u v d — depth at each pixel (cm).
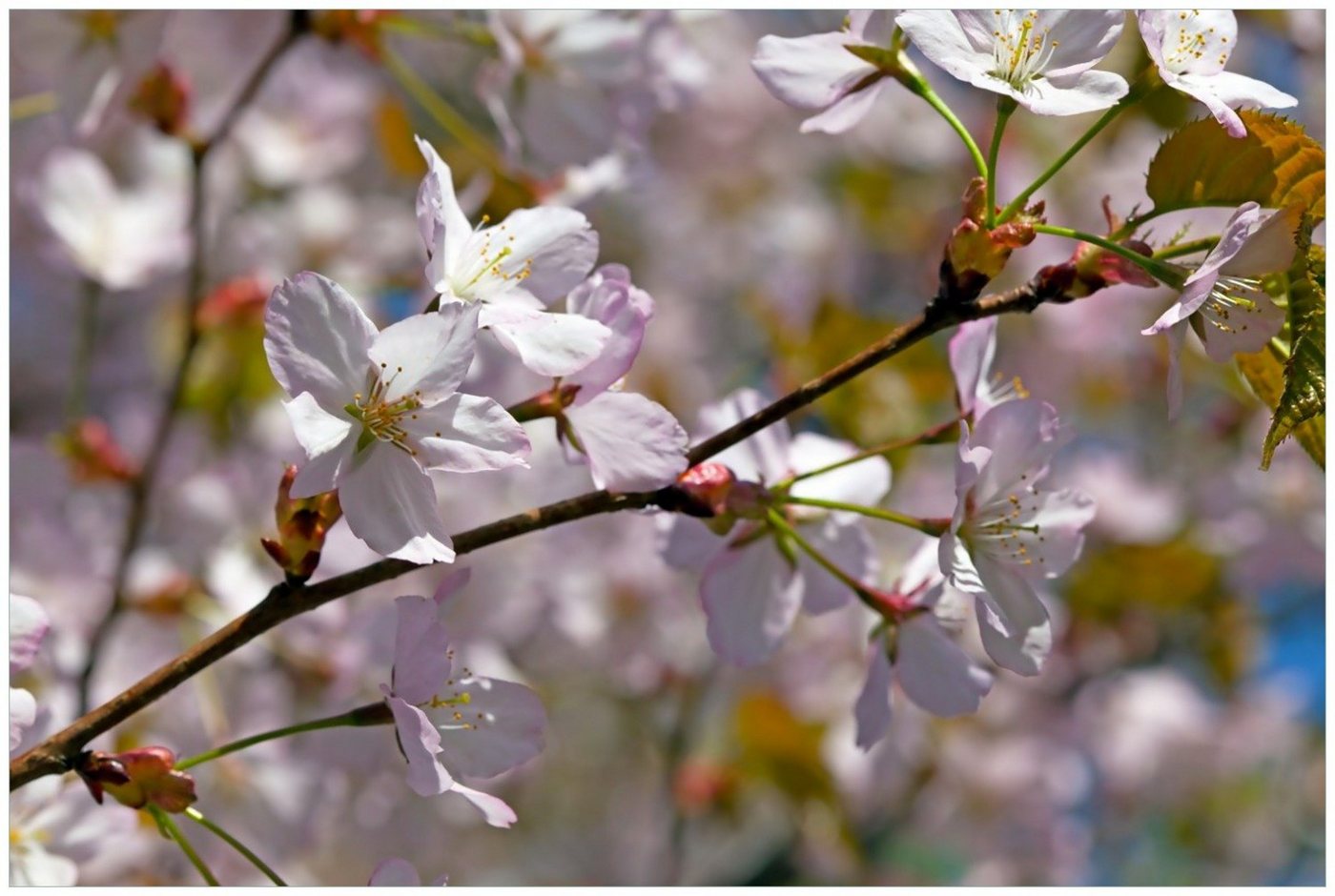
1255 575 98
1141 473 107
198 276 69
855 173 113
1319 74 91
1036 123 98
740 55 113
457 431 55
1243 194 55
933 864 98
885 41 58
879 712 59
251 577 71
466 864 107
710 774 91
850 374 56
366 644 68
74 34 68
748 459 60
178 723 66
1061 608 97
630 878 108
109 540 71
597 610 84
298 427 54
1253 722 104
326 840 72
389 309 86
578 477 78
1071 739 99
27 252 93
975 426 58
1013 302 56
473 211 70
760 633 60
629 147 70
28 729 57
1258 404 95
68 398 100
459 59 97
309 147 87
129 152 79
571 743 113
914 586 60
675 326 112
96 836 59
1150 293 102
